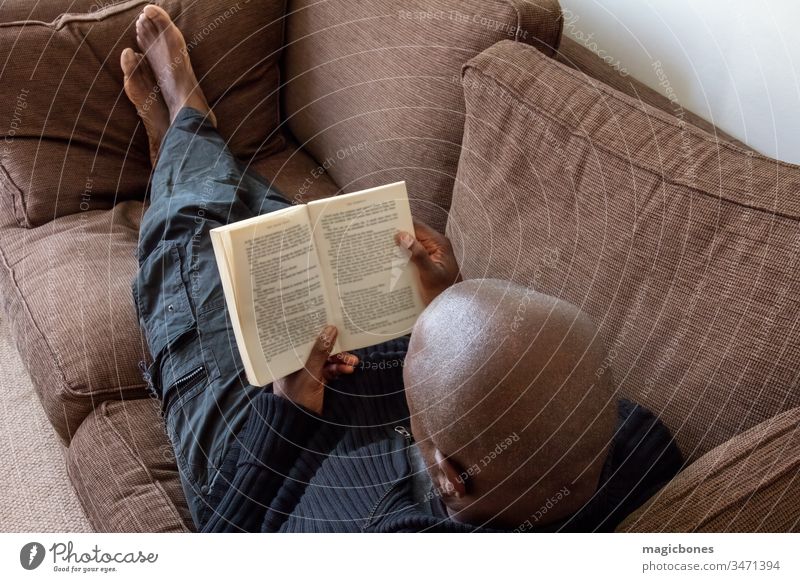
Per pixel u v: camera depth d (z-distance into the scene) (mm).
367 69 1065
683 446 694
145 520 846
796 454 559
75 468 931
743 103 967
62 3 1157
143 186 1211
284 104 1269
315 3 1151
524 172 838
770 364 645
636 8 1063
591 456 521
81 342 983
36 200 1122
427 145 1003
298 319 812
